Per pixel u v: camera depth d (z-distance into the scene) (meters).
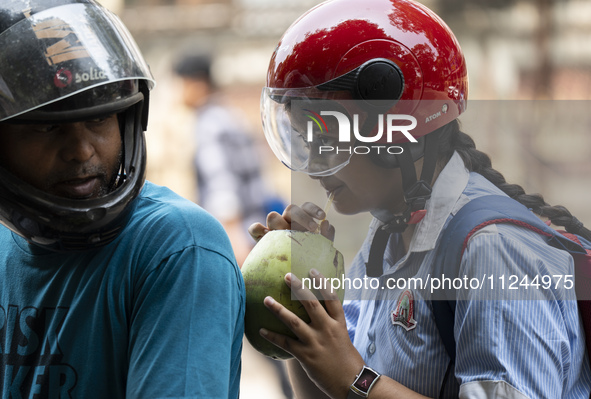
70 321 2.46
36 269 2.55
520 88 13.94
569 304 2.78
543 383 2.61
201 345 2.39
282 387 6.75
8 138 2.38
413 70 2.82
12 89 2.29
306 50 2.84
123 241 2.50
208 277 2.46
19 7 2.36
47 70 2.29
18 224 2.44
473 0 14.27
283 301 2.74
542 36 13.90
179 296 2.42
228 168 7.23
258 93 15.34
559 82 13.80
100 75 2.33
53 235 2.42
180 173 10.09
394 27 2.84
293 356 2.90
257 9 16.03
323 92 2.81
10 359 2.52
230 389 2.66
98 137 2.42
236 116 7.71
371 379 2.77
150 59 16.03
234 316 2.55
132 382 2.37
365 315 3.19
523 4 14.06
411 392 2.78
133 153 2.52
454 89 2.93
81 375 2.44
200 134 7.43
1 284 2.60
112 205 2.41
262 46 16.14
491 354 2.62
